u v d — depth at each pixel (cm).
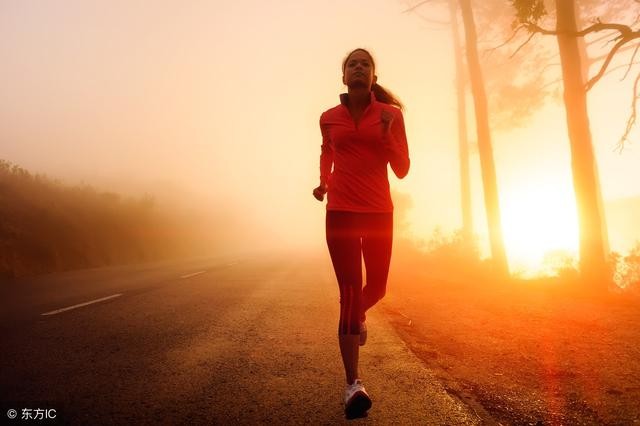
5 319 471
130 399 244
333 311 548
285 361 324
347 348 212
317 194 264
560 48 951
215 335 407
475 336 420
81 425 208
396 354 349
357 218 226
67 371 292
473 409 234
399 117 233
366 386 271
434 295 735
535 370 310
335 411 230
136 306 562
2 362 311
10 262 1034
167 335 404
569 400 251
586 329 449
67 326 435
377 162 230
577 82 928
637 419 224
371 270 240
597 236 872
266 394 254
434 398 250
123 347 357
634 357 341
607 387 273
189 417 220
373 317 520
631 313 548
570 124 930
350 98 237
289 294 704
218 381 277
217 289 755
